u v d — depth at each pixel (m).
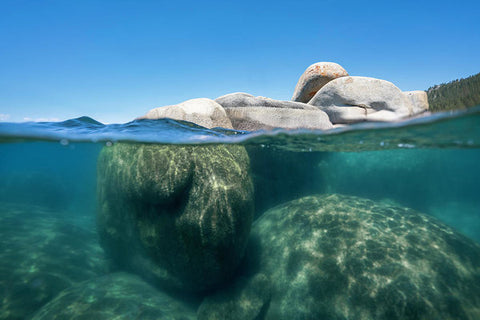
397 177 12.08
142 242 5.32
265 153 8.29
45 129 5.46
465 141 6.18
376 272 4.45
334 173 11.67
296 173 9.21
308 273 4.88
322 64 8.57
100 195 6.66
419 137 5.77
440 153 10.88
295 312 4.54
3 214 10.25
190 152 5.04
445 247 4.95
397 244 4.95
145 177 4.85
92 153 10.88
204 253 4.63
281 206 7.19
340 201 6.56
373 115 6.15
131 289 5.29
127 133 5.21
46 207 13.66
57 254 6.94
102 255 7.46
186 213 4.66
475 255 4.88
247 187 5.24
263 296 4.82
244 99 7.10
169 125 5.68
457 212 12.24
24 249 6.89
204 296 5.27
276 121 6.19
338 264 4.77
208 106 6.44
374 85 6.45
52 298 5.36
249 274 5.36
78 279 6.14
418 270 4.40
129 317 4.42
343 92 6.56
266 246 5.96
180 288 5.11
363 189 12.04
